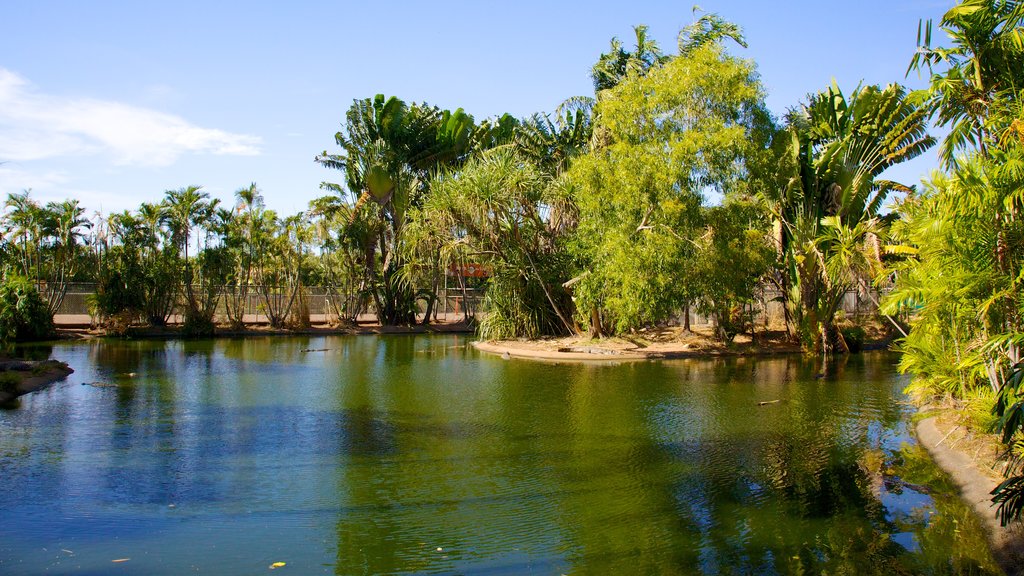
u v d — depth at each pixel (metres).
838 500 7.54
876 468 8.80
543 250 28.56
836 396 14.61
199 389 15.34
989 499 7.12
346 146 37.44
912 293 8.96
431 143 37.75
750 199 23.53
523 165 26.12
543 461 9.11
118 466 8.68
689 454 9.53
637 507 7.28
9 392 13.97
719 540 6.37
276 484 7.99
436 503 7.36
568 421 11.81
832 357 22.89
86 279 35.31
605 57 30.95
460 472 8.58
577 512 7.11
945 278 7.96
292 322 34.41
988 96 9.22
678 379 17.47
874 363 21.12
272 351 25.25
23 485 7.84
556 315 28.22
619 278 21.28
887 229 20.61
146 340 29.03
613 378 17.77
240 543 6.20
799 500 7.53
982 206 6.95
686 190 20.98
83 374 17.61
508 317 28.20
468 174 25.14
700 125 21.08
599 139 27.42
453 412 12.70
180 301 32.81
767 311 29.95
